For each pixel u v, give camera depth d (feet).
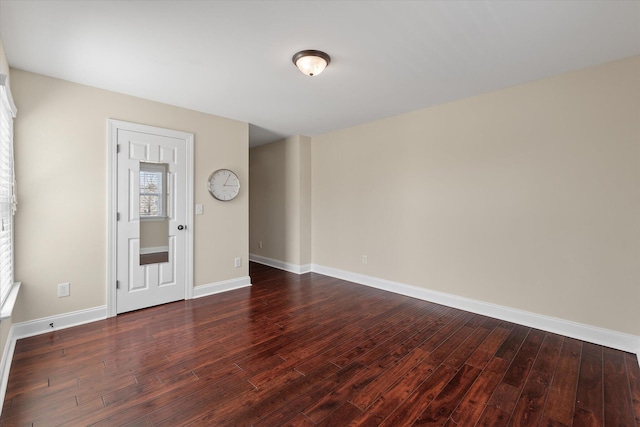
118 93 10.00
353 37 6.75
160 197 11.07
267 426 5.17
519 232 9.48
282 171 16.94
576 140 8.42
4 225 6.76
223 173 12.75
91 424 5.18
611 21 6.12
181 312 10.43
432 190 11.57
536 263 9.18
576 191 8.45
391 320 9.84
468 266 10.66
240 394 6.02
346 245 14.83
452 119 10.95
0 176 6.28
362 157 13.99
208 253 12.45
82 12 5.80
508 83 9.31
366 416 5.42
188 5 5.62
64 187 9.02
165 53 7.43
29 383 6.29
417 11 5.85
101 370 6.81
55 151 8.86
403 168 12.46
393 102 11.01
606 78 7.96
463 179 10.71
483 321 9.74
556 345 8.07
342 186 14.93
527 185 9.30
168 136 11.14
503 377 6.61
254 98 10.57
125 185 10.20
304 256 16.29
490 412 5.53
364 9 5.78
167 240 11.28
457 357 7.47
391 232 12.95
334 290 13.15
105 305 9.81
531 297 9.29
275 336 8.63
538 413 5.50
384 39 6.83
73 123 9.15
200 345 8.05
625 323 7.77
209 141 12.35
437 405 5.72
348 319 9.91
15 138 8.19
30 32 6.46
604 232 8.04
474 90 9.87
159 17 5.98
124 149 10.14
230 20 6.10
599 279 8.13
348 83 9.28
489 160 10.07
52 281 8.84
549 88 8.85
